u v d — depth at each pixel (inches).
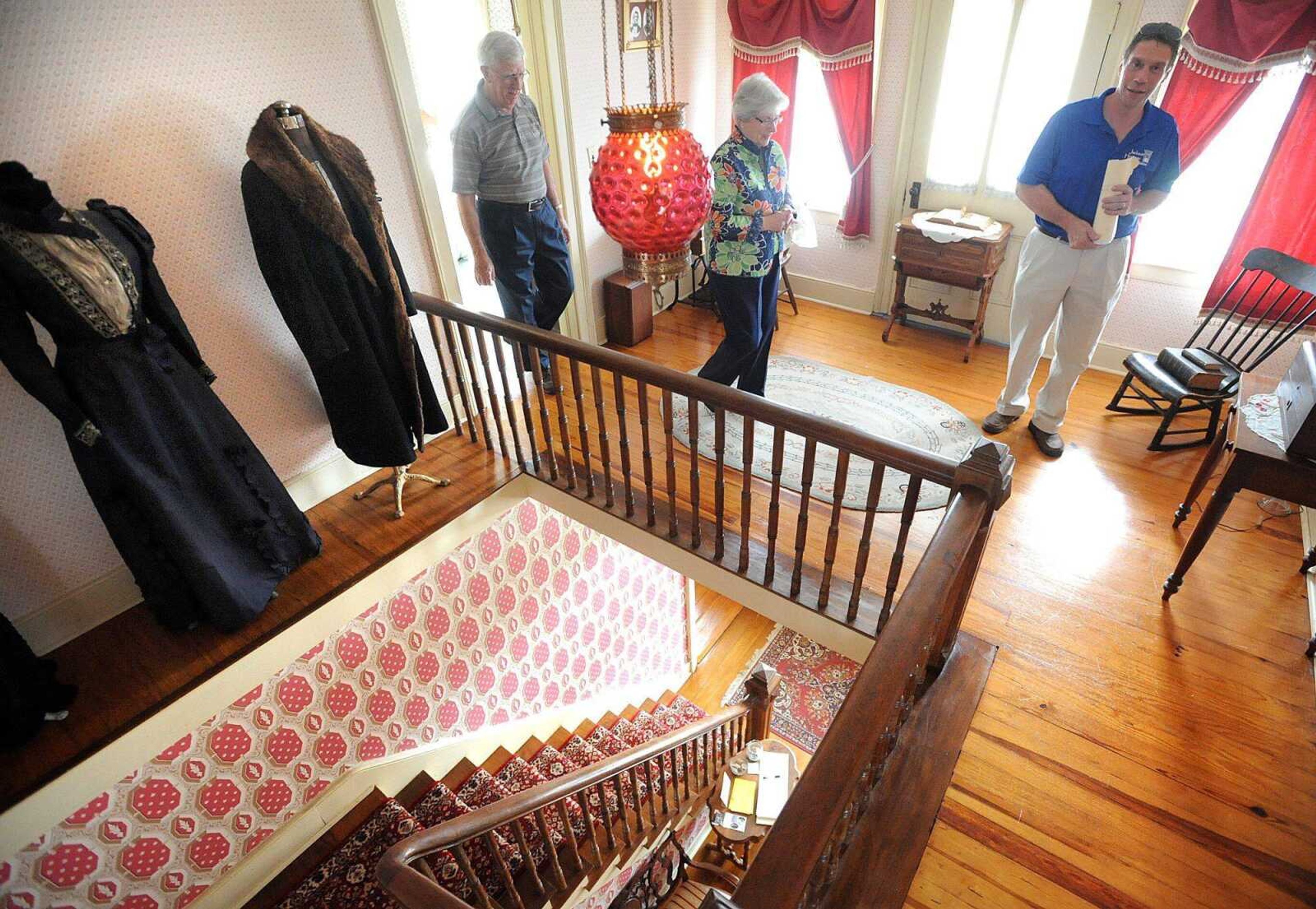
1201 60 115.6
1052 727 71.7
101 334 68.5
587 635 166.2
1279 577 90.0
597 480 115.5
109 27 71.8
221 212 86.1
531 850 110.0
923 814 62.7
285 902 106.3
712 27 169.8
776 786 128.9
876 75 153.7
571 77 139.6
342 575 95.3
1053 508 105.2
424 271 113.0
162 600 80.7
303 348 85.9
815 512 107.3
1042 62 135.0
